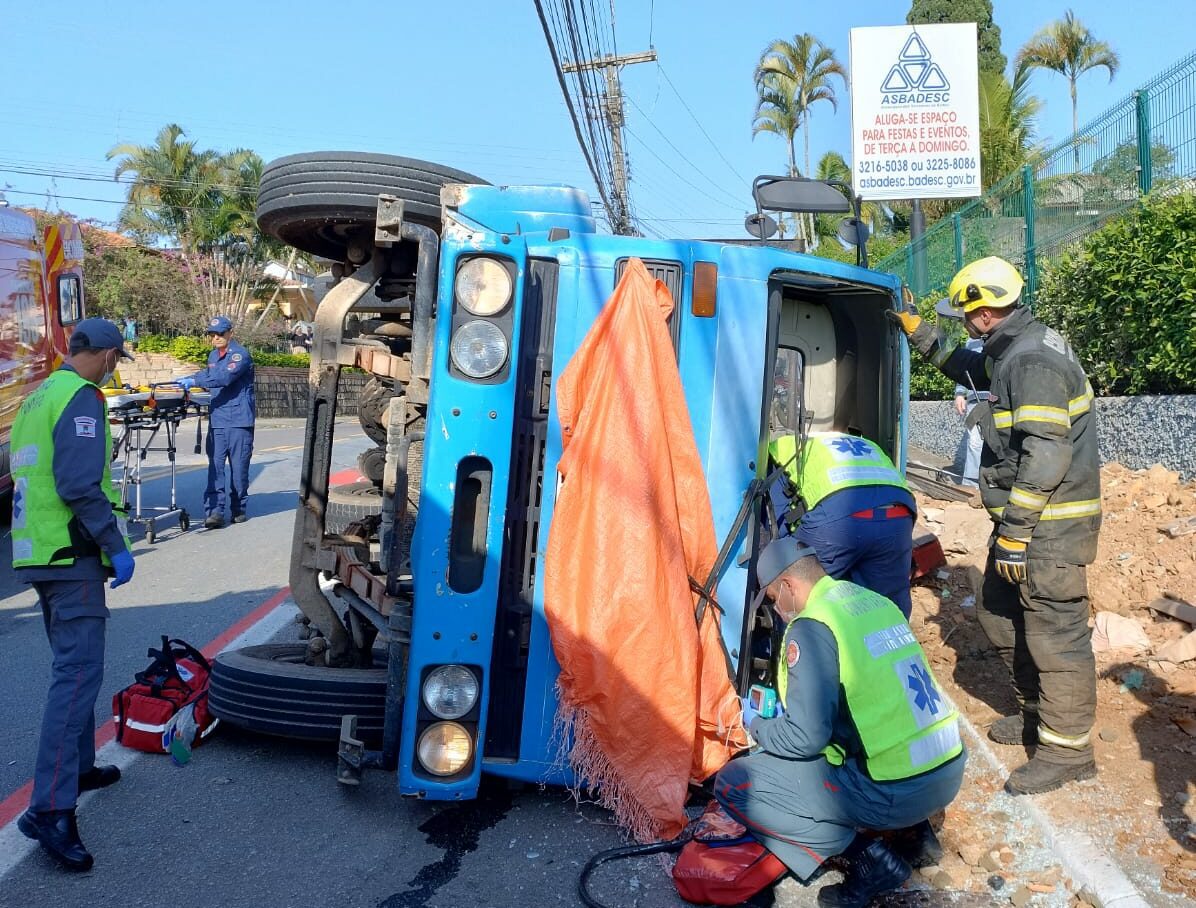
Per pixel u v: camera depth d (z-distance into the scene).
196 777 4.34
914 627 6.11
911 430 14.68
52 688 3.62
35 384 10.63
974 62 16.30
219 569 8.62
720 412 4.04
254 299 41.06
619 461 3.73
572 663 3.71
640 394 3.76
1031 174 10.70
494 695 3.90
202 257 38.16
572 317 3.92
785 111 37.16
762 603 4.36
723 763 3.88
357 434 20.95
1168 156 8.27
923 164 16.45
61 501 3.69
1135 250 7.86
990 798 4.01
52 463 3.69
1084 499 3.97
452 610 3.76
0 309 9.83
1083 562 3.94
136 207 37.84
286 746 4.69
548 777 3.85
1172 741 4.28
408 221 4.27
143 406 9.59
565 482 3.76
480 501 3.80
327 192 4.42
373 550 5.18
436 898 3.36
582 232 4.30
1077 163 9.80
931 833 3.55
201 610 7.27
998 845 3.66
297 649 5.15
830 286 4.50
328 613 4.72
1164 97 8.25
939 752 3.21
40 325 10.86
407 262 4.66
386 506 4.05
